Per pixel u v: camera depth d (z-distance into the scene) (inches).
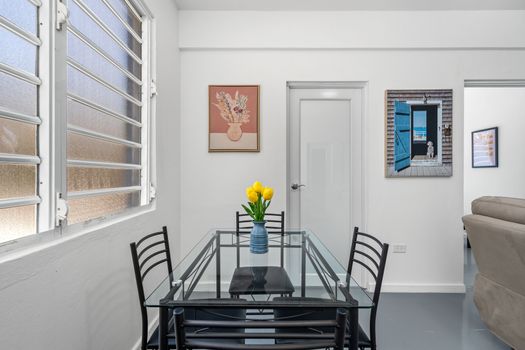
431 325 74.9
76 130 44.1
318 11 95.9
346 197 101.7
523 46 94.7
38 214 37.9
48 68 38.3
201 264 54.4
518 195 133.3
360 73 97.7
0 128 32.6
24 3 36.2
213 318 48.0
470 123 162.4
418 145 97.3
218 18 95.7
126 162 64.0
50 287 37.6
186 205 99.0
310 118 101.5
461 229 97.5
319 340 25.9
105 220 53.1
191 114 98.5
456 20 95.0
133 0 65.4
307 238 73.5
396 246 97.9
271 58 98.0
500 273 58.3
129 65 65.4
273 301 38.3
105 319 51.2
